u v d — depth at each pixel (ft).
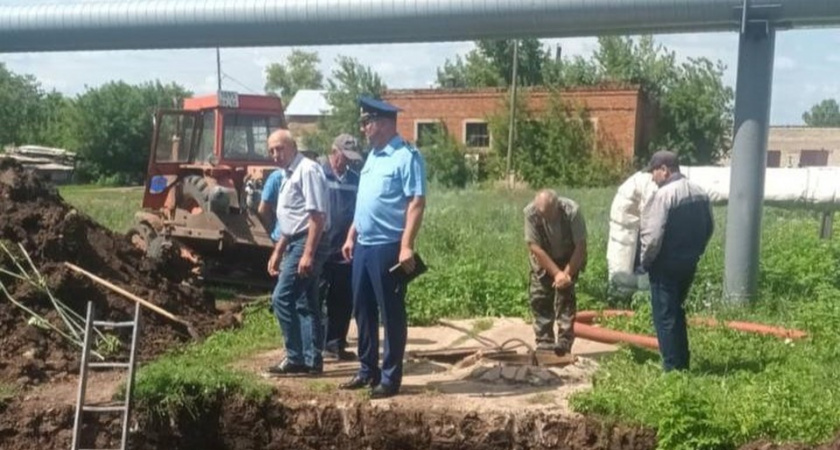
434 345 38.75
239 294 53.67
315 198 32.58
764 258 51.13
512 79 152.76
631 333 38.78
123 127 172.65
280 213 33.40
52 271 38.01
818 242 54.75
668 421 28.45
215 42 51.39
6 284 37.06
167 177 59.52
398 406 30.60
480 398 31.30
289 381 33.06
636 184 45.96
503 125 147.23
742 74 44.45
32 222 39.96
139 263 43.39
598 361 35.81
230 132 59.31
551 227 35.47
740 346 36.81
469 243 65.72
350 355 36.65
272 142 33.32
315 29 49.06
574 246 35.53
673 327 32.50
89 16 52.21
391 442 30.32
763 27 43.70
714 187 60.39
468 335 40.09
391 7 47.62
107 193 131.44
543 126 144.77
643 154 150.71
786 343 37.06
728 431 28.14
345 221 36.01
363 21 48.14
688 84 157.89
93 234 43.21
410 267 30.48
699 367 33.63
